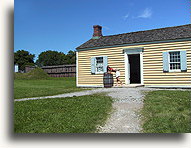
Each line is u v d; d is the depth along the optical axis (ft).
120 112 23.30
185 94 33.19
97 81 57.06
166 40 47.34
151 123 19.15
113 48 55.06
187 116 20.58
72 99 30.89
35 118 21.25
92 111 23.43
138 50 51.31
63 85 67.15
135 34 56.95
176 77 46.14
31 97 37.83
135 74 66.95
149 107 24.31
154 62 49.01
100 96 33.50
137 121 20.24
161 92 36.09
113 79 54.39
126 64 52.95
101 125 19.53
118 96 33.24
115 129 18.56
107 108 24.95
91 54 58.85
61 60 219.20
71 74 104.83
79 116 21.61
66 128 18.63
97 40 62.39
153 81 49.01
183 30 48.57
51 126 19.12
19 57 249.55
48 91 46.52
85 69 59.67
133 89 44.42
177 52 46.60
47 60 219.61
